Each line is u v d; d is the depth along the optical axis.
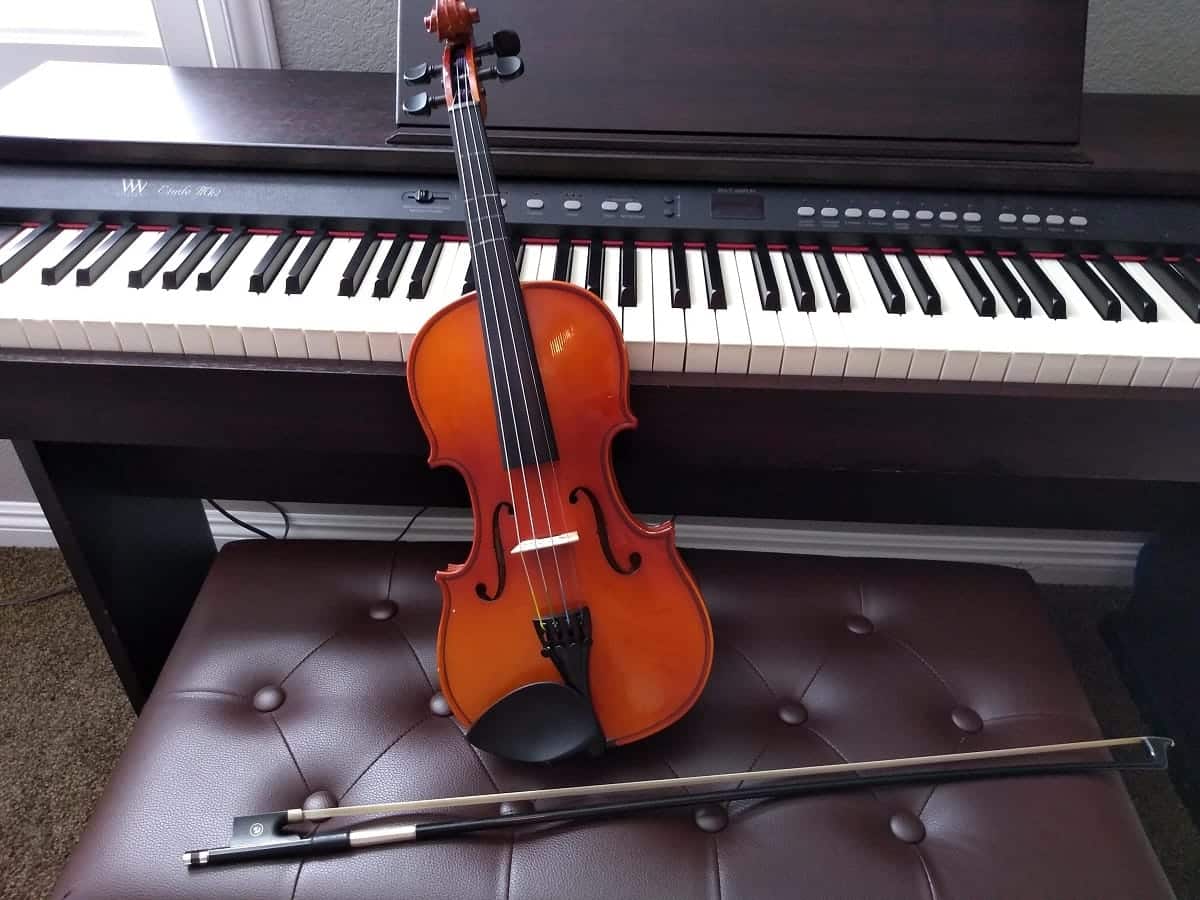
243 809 0.84
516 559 0.88
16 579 1.71
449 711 0.93
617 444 0.96
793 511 1.40
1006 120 1.00
